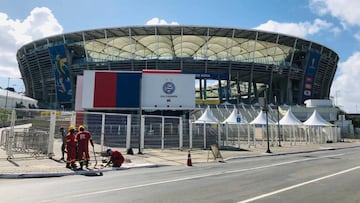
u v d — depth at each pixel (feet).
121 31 227.81
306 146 107.76
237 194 25.17
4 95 231.30
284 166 47.70
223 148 89.45
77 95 114.42
